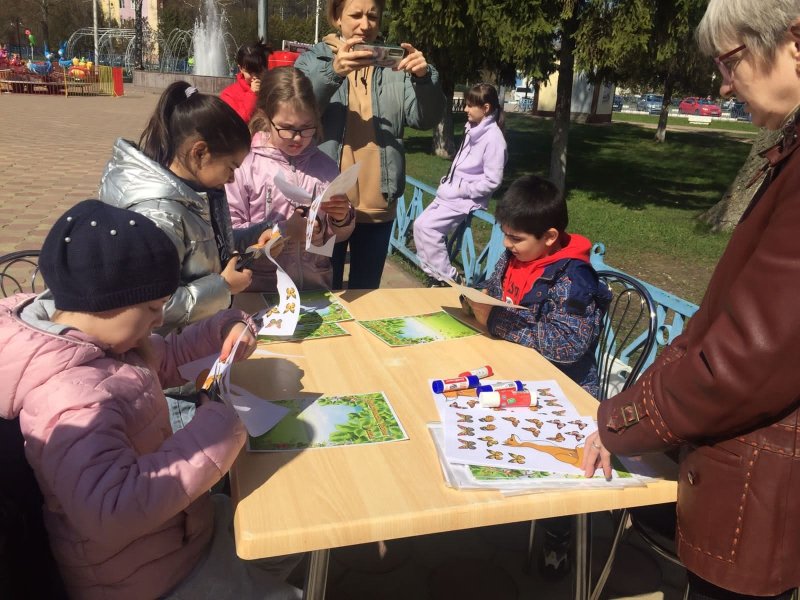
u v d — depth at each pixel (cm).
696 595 140
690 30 751
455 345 213
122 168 190
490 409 171
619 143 2031
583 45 798
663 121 2134
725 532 127
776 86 119
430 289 272
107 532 118
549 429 162
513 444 154
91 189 847
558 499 136
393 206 329
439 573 242
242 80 530
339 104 313
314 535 124
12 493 129
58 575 136
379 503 131
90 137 1353
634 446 135
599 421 144
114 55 4653
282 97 246
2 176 898
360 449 150
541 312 220
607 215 941
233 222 272
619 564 248
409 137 1848
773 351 110
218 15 3147
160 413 142
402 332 222
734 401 116
